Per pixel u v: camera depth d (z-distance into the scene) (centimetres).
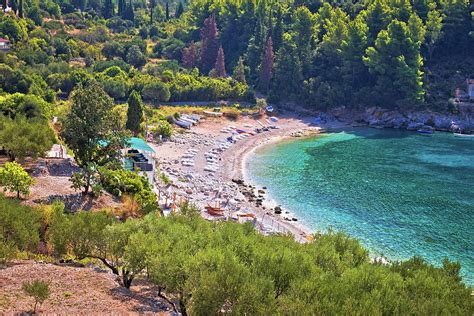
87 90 5791
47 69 14125
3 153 6500
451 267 3619
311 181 8988
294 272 2964
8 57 13188
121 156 6281
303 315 2439
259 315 2550
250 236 3769
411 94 14500
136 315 2870
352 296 2686
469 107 14550
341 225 6881
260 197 7981
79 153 5803
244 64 17862
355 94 15288
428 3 16662
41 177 5716
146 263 3178
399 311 2634
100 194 5453
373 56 14938
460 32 16275
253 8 19350
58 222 3816
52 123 8919
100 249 3784
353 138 12925
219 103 14988
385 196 8181
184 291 2864
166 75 15225
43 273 3253
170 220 4031
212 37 18525
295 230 6606
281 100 15988
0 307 2698
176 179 8331
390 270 3441
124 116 11244
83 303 2900
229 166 9788
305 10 16450
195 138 11544
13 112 8244
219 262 2870
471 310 2847
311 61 16425
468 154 11269
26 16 19175
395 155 11131
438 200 8000
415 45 14712
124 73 15038
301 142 12325
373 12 16175
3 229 3575
